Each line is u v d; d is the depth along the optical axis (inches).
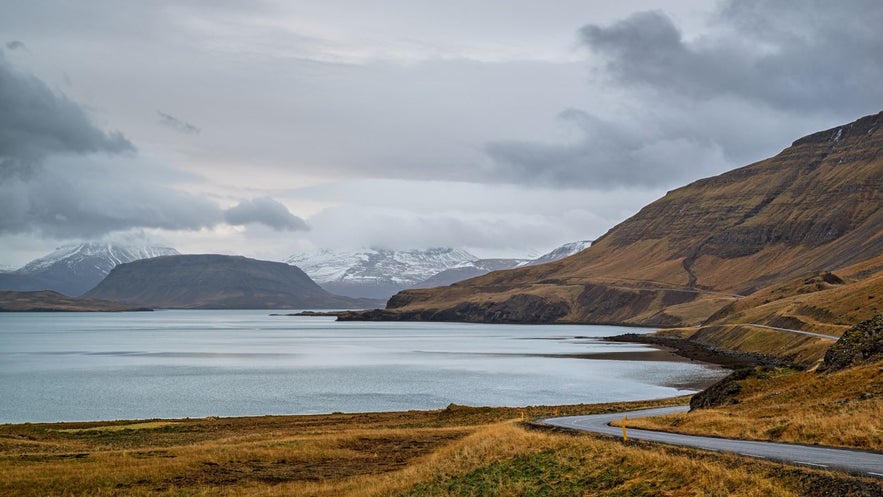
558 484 1259.2
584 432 1721.2
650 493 1071.0
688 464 1106.7
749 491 940.6
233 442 2362.2
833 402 1739.7
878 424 1380.4
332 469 1882.4
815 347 5674.2
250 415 4082.2
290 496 1549.0
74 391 5191.9
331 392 5123.0
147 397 4869.6
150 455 1969.7
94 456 1923.0
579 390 5118.1
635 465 1202.6
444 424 3019.2
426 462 1765.5
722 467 1054.4
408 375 6304.1
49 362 7751.0
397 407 4399.6
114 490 1571.1
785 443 1408.7
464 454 1669.5
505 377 6063.0
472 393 5002.5
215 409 4328.3
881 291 7204.7
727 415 1946.4
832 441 1362.0
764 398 2171.5
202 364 7504.9
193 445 2207.2
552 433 1743.4
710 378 5846.5
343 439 2309.3
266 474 1802.4
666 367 6875.0
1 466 1758.1
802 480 936.9
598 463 1286.9
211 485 1659.7
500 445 1660.9
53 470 1711.4
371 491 1520.7
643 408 3297.2
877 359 2219.5
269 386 5502.0
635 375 6146.7
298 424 3181.6
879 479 894.4
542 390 5128.0
